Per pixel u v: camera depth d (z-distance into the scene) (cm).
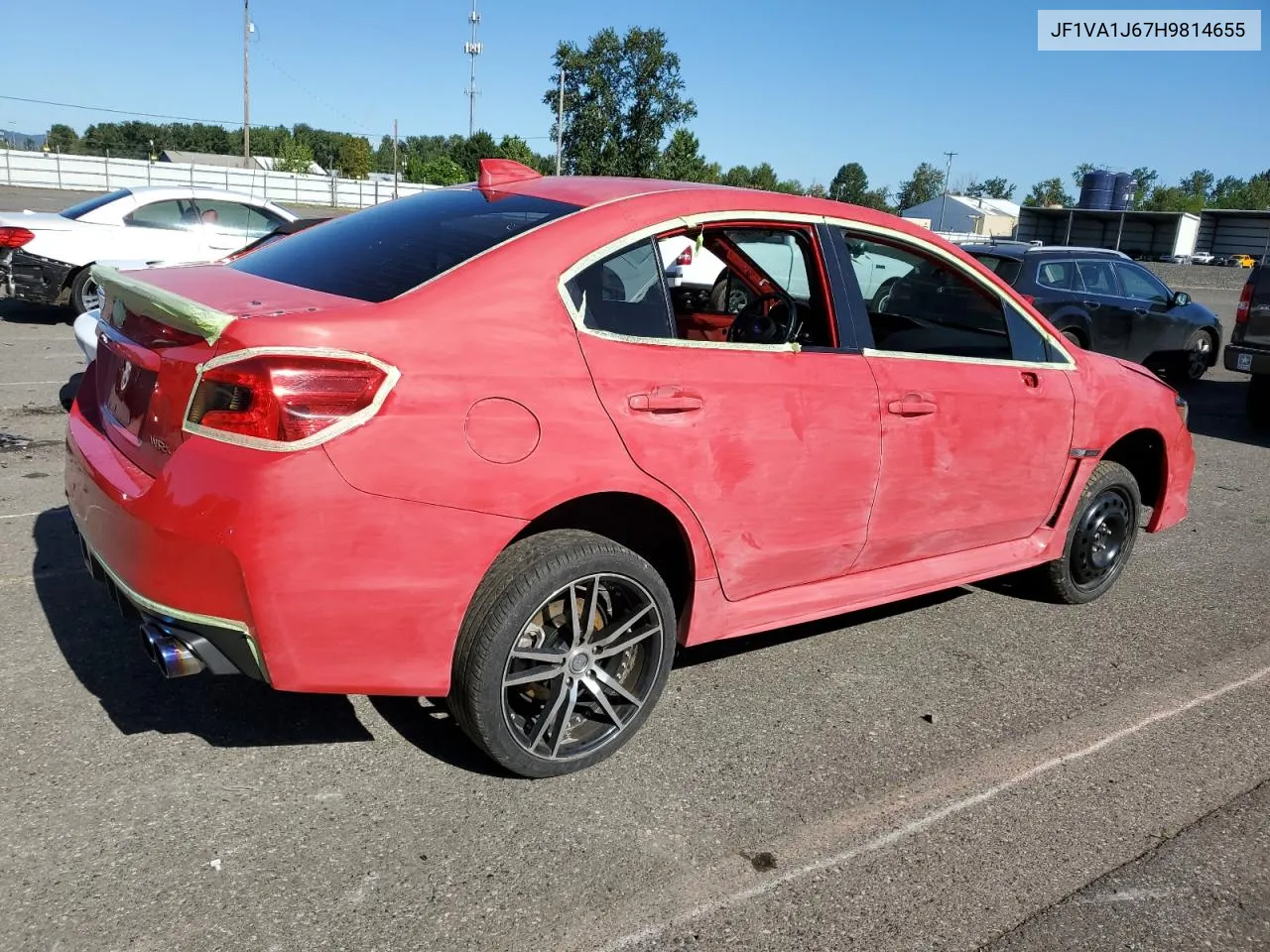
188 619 249
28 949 224
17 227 1069
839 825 292
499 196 335
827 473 345
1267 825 307
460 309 269
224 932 234
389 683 267
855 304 358
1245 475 801
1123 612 482
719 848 278
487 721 283
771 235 345
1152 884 275
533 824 282
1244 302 961
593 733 313
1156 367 1191
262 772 299
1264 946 254
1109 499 473
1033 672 407
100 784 287
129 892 244
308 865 259
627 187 330
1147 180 14388
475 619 277
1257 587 529
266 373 238
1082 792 319
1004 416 402
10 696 332
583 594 298
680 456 304
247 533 238
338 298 275
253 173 5575
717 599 334
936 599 487
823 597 367
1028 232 7350
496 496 267
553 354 279
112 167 5294
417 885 254
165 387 258
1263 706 388
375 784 296
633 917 248
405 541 255
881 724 355
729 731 343
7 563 444
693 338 358
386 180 6262
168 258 1145
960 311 405
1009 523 428
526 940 238
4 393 788
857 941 245
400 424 251
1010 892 268
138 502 253
